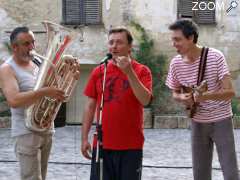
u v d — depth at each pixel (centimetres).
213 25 1802
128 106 506
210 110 557
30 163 532
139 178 515
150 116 1714
